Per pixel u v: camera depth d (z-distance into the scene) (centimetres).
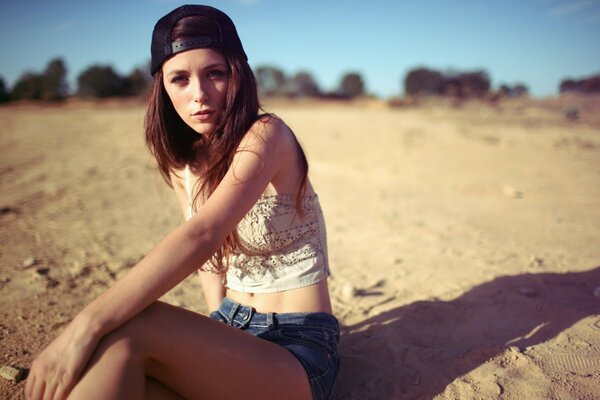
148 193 702
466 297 294
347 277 356
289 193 174
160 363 141
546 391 190
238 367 144
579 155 1020
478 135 1396
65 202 629
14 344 249
